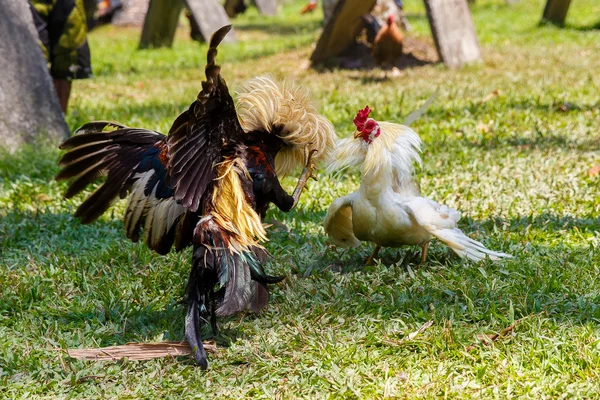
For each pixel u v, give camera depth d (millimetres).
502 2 57188
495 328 9539
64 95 21094
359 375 8688
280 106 9703
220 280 8891
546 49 32938
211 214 9180
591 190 14797
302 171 10180
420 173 16031
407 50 31766
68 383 8742
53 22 19688
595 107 21281
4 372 8977
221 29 7672
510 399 8125
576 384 8234
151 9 39219
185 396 8398
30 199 15188
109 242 13023
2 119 18203
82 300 10828
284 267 11516
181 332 9883
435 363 8844
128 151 10250
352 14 28969
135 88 28219
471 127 19422
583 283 10641
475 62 28625
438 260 11742
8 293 10914
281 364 8945
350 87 25531
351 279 10906
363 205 11031
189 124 8555
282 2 69812
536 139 18203
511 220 13281
